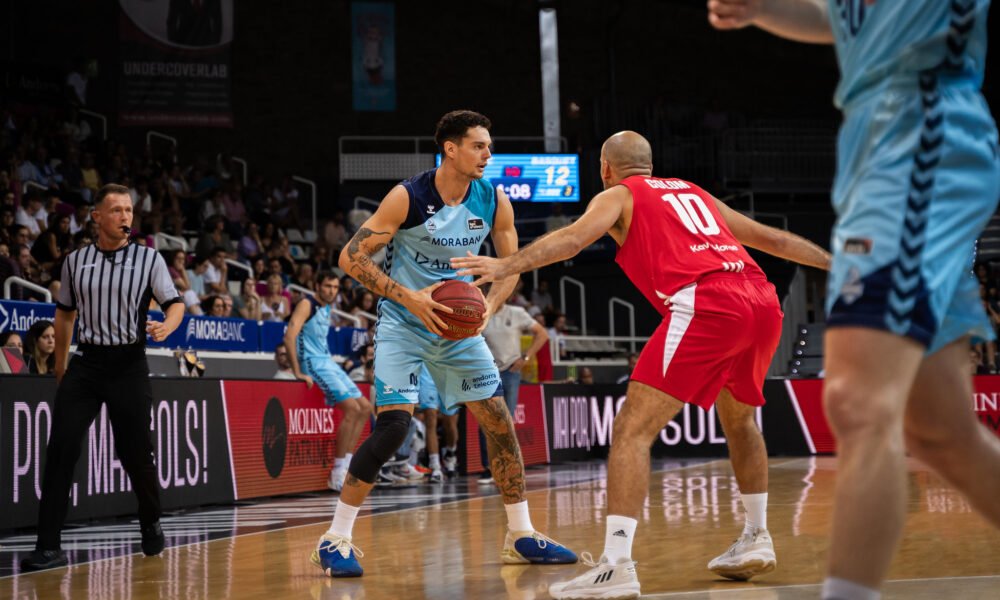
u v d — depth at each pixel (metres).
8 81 15.41
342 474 7.70
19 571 3.79
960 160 1.64
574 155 18.50
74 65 16.83
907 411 1.82
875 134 1.68
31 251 10.66
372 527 5.00
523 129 20.33
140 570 3.74
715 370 3.01
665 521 4.99
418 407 8.76
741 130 20.20
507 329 8.30
